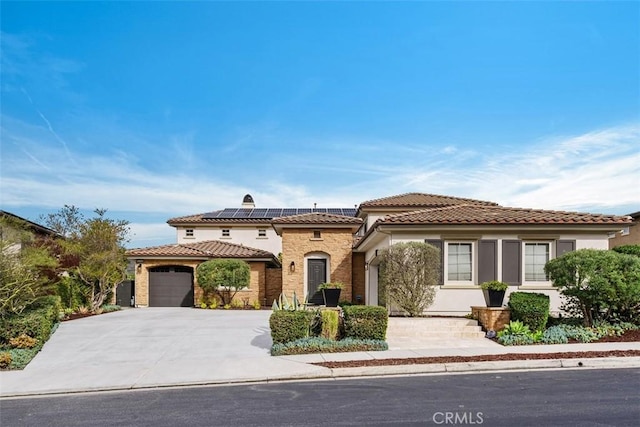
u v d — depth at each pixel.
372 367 10.57
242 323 19.03
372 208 29.31
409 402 8.11
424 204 29.09
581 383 9.28
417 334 14.91
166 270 29.12
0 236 16.36
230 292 27.86
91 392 9.62
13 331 13.38
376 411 7.62
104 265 24.05
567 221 17.83
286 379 10.21
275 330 13.12
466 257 18.20
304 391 9.09
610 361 10.99
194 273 28.75
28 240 19.09
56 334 16.45
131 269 31.72
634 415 7.20
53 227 23.88
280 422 7.17
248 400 8.54
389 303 16.73
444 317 17.17
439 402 8.07
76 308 23.56
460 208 20.88
